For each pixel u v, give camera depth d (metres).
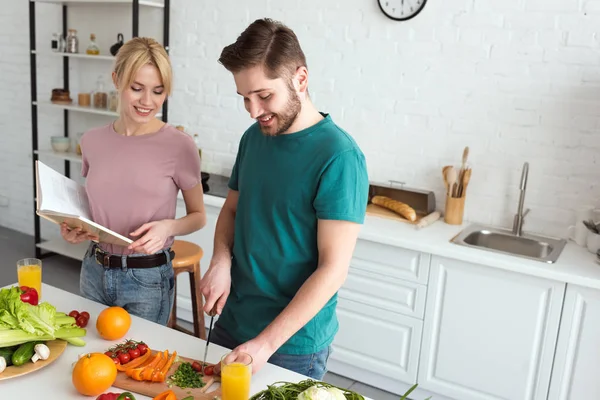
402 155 3.15
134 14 3.45
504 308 2.47
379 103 3.16
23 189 4.78
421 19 2.96
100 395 1.20
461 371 2.61
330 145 1.45
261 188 1.55
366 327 2.82
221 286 1.55
